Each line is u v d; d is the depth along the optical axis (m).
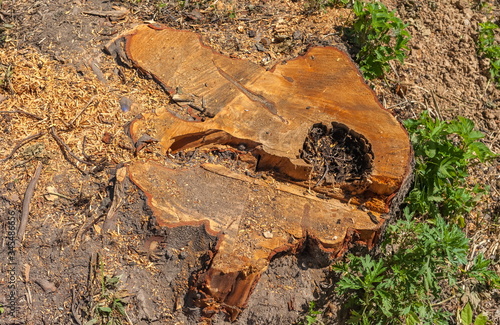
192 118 2.01
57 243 1.92
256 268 1.84
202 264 1.89
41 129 2.02
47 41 2.15
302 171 1.93
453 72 2.33
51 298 1.90
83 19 2.20
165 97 2.05
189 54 2.11
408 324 1.97
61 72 2.09
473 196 2.18
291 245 1.89
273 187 1.94
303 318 1.97
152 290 1.91
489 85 2.34
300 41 2.20
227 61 2.10
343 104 2.01
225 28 2.24
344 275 1.98
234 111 2.00
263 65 2.13
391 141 1.95
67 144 1.99
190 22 2.26
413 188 2.08
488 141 2.27
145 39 2.13
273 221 1.90
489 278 2.13
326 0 2.32
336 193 1.94
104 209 1.93
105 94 2.05
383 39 2.21
